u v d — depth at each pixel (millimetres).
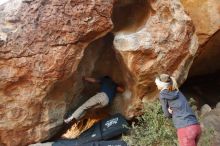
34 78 5625
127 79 6523
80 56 5754
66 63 5648
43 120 6020
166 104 5102
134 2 6316
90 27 5629
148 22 6145
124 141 5910
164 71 6180
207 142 5758
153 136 5633
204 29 7324
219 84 8859
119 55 6223
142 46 5934
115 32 6348
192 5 7207
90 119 6754
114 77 6758
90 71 6621
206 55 7910
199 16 7277
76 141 6141
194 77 8836
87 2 5578
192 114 5039
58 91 6027
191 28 6395
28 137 6008
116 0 5828
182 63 6328
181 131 4965
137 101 6406
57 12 5504
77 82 6363
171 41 6141
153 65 6074
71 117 6277
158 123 5723
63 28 5531
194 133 4930
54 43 5543
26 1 5504
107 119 6414
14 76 5555
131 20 6449
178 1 6309
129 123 6648
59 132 6547
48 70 5602
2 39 5395
